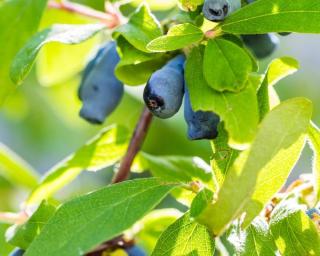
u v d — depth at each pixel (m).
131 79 0.32
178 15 0.32
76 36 0.32
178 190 0.34
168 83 0.29
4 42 0.37
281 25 0.29
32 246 0.28
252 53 0.33
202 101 0.29
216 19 0.30
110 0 0.34
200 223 0.27
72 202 0.29
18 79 0.31
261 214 0.31
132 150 0.36
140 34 0.31
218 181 0.30
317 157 0.30
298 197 0.31
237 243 0.29
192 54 0.30
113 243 0.34
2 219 0.36
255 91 0.29
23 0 0.37
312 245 0.29
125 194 0.29
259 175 0.28
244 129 0.28
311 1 0.30
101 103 0.34
